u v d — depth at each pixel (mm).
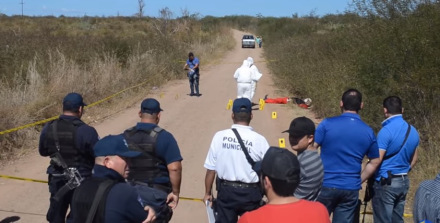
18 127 9617
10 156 8938
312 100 14453
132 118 12758
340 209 4742
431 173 7156
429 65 8688
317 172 4086
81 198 2945
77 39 19234
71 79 13312
